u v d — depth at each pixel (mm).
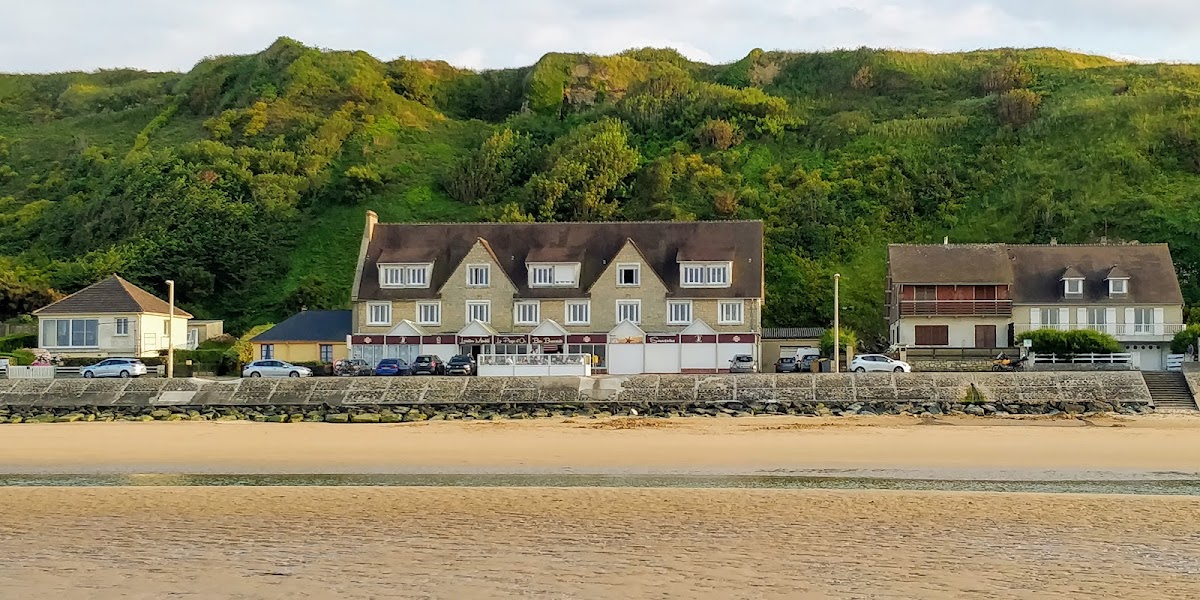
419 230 80250
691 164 115562
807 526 26922
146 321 76875
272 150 125875
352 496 31750
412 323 75812
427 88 158750
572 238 79000
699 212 106500
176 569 23031
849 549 24375
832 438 45594
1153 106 116188
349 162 127438
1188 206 97500
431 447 43719
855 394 57125
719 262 74438
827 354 74875
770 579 21750
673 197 109688
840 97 145375
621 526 27031
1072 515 28266
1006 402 55781
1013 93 122938
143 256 101250
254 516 28750
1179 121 112688
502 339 74500
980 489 32938
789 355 76500
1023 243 97750
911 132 120188
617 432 48438
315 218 114375
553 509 29375
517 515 28562
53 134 154000
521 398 58719
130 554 24469
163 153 124250
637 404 57188
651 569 22594
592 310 74938
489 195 119812
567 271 75750
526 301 75312
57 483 35250
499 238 79562
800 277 95125
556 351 73312
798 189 109438
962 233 101188
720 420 53375
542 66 158375
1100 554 23875
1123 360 66688
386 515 28734
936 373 58000
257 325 94625
